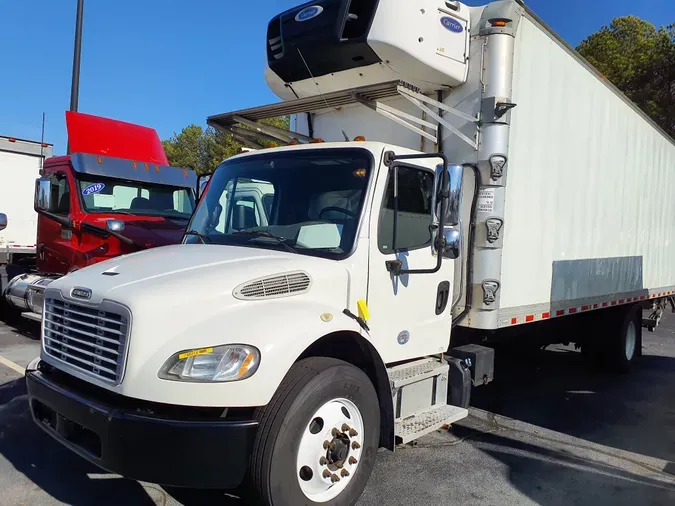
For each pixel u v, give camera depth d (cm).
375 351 373
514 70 507
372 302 393
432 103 473
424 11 457
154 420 291
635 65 2517
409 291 426
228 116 562
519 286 540
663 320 1530
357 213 389
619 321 821
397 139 523
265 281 337
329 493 343
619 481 451
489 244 483
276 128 559
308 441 329
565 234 625
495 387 729
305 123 597
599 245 717
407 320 426
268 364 303
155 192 898
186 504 375
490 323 487
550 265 596
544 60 559
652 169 891
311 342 324
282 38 524
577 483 443
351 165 406
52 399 336
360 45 465
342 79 518
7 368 680
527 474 455
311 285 354
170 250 405
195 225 464
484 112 479
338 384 340
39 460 430
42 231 863
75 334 348
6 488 385
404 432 400
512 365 851
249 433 304
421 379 439
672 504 414
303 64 518
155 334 301
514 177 521
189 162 3834
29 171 1122
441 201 396
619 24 2748
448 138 498
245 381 297
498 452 500
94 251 764
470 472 453
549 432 562
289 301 341
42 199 784
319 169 419
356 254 381
